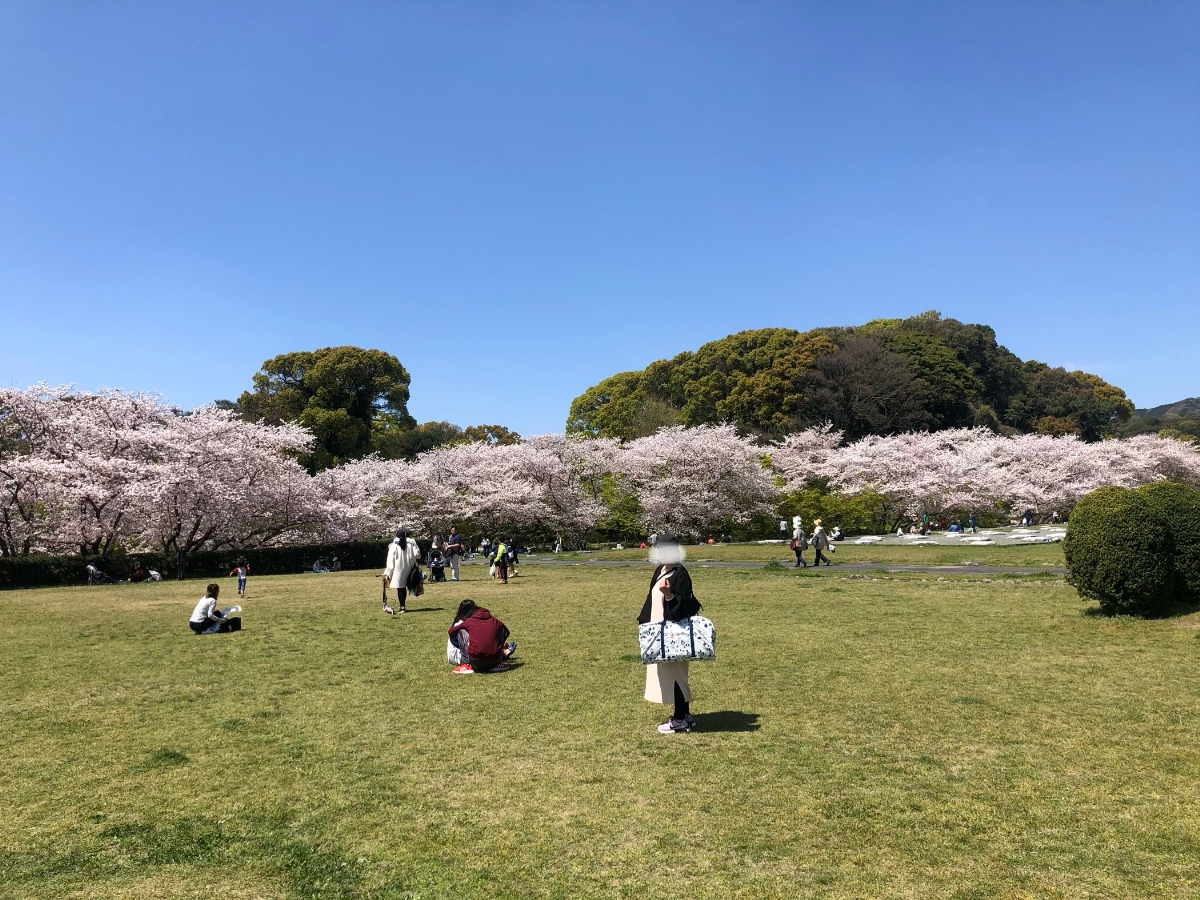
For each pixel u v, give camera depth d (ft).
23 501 90.58
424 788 17.84
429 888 13.12
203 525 103.91
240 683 29.66
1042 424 266.16
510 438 282.56
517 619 44.98
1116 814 15.11
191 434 104.63
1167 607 35.37
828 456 168.96
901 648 32.58
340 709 25.32
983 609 42.80
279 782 18.45
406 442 233.55
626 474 151.33
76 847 14.98
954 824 14.93
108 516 95.04
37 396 97.04
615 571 83.61
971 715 22.24
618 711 23.95
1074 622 36.32
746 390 226.38
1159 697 23.43
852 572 69.82
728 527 145.28
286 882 13.48
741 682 27.17
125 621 48.47
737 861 13.74
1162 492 36.09
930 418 222.89
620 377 278.46
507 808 16.52
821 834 14.70
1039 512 162.30
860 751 19.36
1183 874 12.69
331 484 124.57
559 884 13.14
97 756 20.68
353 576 86.63
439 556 74.84
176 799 17.49
